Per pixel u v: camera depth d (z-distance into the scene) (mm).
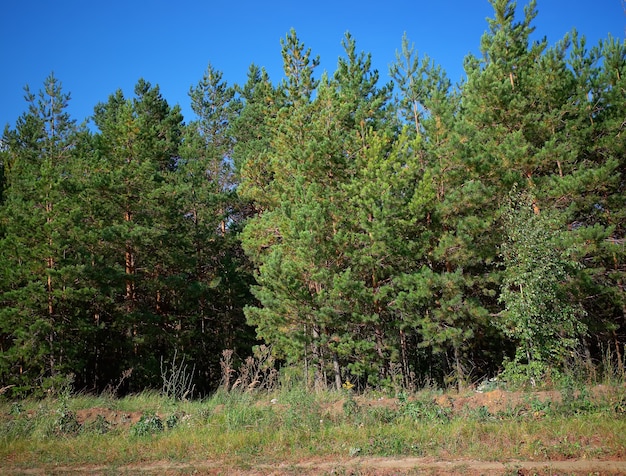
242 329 29828
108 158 26781
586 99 18344
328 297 17312
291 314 18031
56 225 20766
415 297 16344
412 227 17812
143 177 25406
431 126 18375
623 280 17453
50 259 21328
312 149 19156
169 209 26406
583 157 19031
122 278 23891
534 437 8570
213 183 31375
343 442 9219
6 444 10188
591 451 7699
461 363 19125
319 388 16297
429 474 7309
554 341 14156
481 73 18359
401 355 19266
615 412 9531
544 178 17578
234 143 38156
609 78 18141
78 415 12375
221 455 8961
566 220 16859
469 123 18797
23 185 23609
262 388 15555
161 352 27047
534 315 14094
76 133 37281
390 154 17953
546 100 18172
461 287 17000
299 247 17266
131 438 10523
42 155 35125
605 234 15969
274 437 9680
